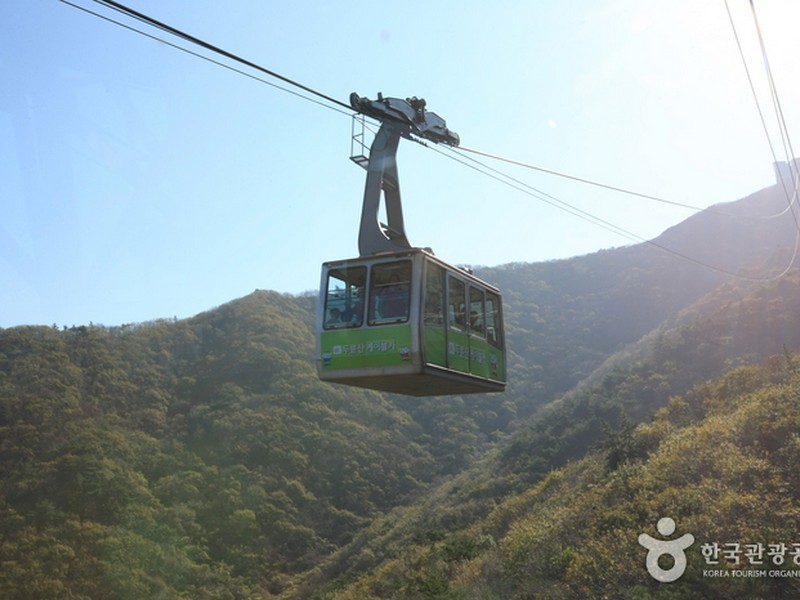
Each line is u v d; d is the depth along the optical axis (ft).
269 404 357.20
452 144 61.67
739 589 52.21
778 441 80.07
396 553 207.51
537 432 281.54
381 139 53.52
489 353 55.11
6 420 260.21
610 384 281.33
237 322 443.73
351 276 46.91
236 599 223.10
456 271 50.67
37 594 182.29
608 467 128.26
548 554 81.56
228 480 286.87
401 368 44.29
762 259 469.57
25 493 225.56
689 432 106.93
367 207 51.21
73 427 274.57
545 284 629.92
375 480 324.19
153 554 219.41
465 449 361.71
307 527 281.13
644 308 504.43
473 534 148.97
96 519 224.74
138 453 280.92
